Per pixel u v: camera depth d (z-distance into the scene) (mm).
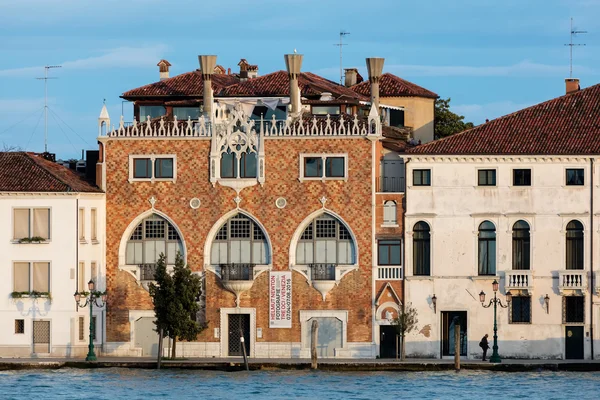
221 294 165750
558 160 162625
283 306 165125
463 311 163875
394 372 157875
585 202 162375
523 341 162750
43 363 159250
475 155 162875
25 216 163500
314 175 164875
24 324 163375
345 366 158875
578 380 152875
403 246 164125
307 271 164625
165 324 161500
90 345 160375
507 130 165125
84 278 164250
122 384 151000
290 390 148625
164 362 160125
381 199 164375
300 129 165125
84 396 145375
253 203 165500
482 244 163750
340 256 164750
